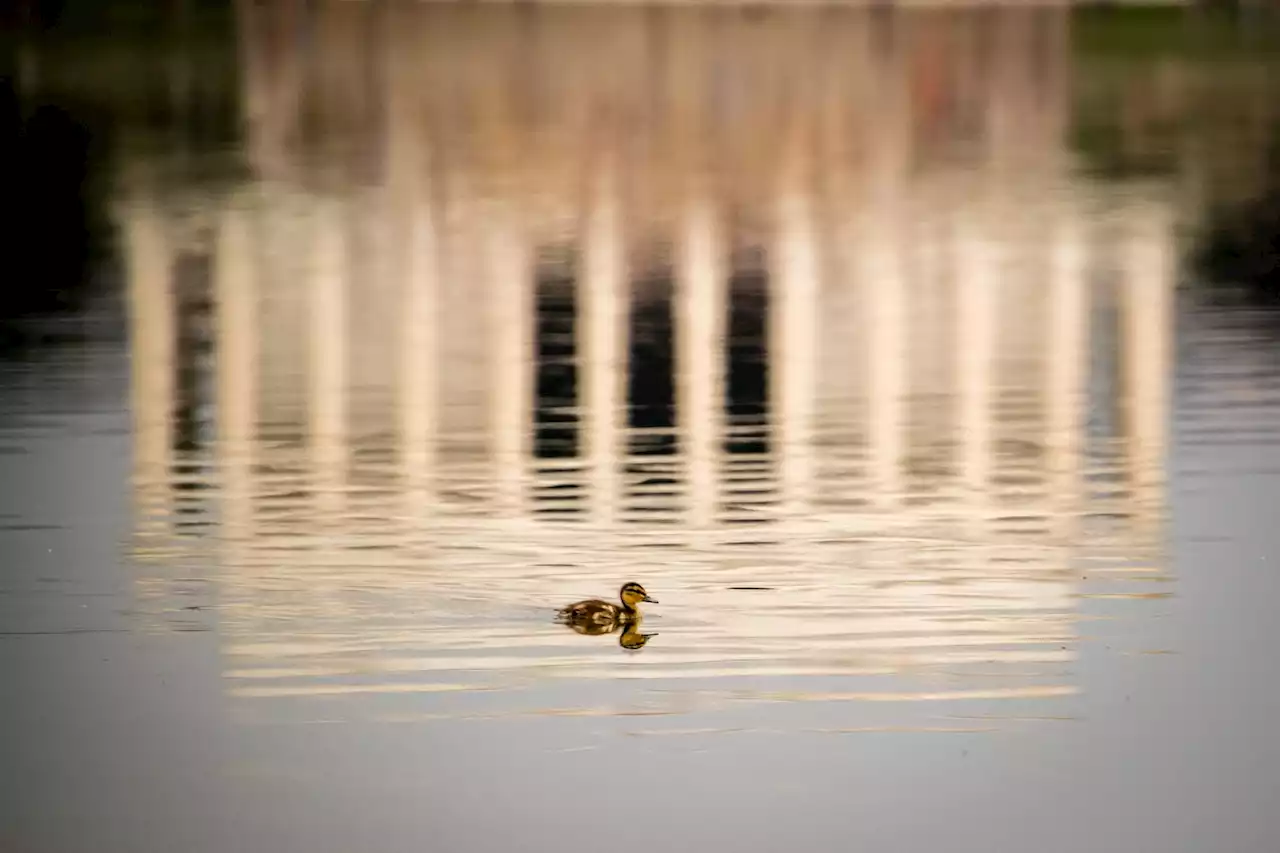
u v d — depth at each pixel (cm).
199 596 2006
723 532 2228
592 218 4625
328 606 1972
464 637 1911
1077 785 1645
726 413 2805
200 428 2686
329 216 4559
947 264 3962
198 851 1537
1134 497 2353
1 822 1570
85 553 2131
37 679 1806
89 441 2598
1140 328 3291
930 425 2709
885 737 1716
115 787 1625
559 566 2103
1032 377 2970
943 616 1959
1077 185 5044
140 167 5253
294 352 3172
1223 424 2658
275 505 2323
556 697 1775
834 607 1991
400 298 3641
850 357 3142
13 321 3350
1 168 5181
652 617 1955
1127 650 1884
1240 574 2080
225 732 1714
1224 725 1739
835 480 2447
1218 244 4125
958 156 5678
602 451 2592
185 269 3884
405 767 1661
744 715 1745
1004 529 2238
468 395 2902
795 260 4056
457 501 2348
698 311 3531
